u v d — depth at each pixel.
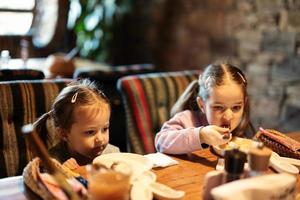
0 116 1.42
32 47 4.39
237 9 2.87
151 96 1.92
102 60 4.16
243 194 0.72
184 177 1.05
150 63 3.88
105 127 1.23
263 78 2.70
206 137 1.19
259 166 0.82
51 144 1.40
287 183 0.76
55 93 1.51
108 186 0.75
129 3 4.04
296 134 1.49
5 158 1.41
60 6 4.34
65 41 4.54
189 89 1.54
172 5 3.52
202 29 3.21
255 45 2.74
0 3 4.15
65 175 0.92
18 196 0.91
